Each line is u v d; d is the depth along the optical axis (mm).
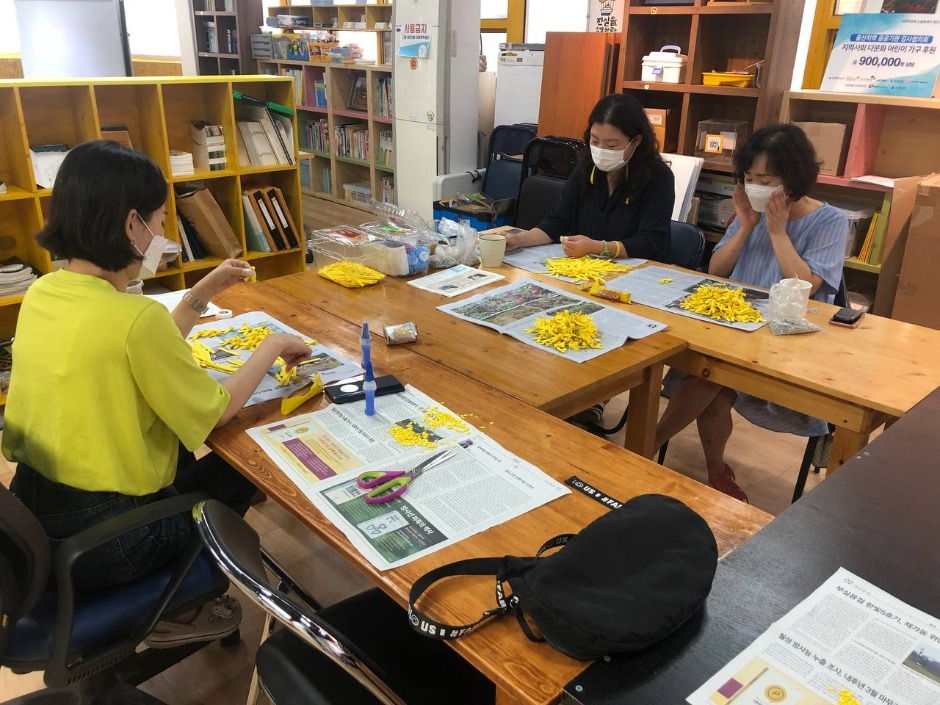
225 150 3342
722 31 3930
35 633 1264
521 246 2670
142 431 1312
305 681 1149
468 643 892
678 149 3984
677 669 821
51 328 1270
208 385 1340
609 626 824
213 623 1657
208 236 3359
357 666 960
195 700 1712
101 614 1291
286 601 981
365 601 1361
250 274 1767
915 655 835
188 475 1657
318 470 1269
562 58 4289
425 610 953
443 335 1878
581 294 2189
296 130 3525
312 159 6812
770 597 925
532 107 4828
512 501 1182
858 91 3389
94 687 1538
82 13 3285
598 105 2537
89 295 1257
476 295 2180
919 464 1226
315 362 1690
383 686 988
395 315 2018
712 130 3906
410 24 4898
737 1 3631
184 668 1801
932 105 3129
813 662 827
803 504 1112
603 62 4148
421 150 5172
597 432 2807
